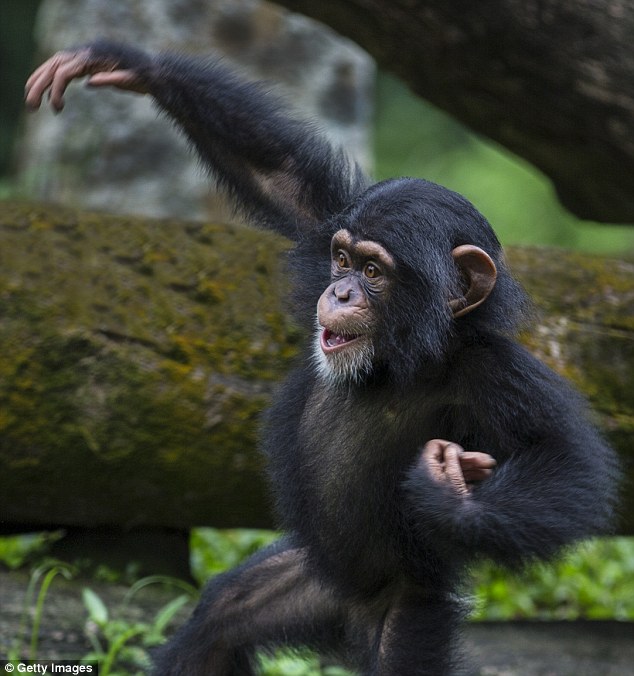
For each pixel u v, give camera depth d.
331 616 15.12
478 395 13.70
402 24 20.08
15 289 18.12
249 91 16.38
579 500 12.65
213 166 16.47
